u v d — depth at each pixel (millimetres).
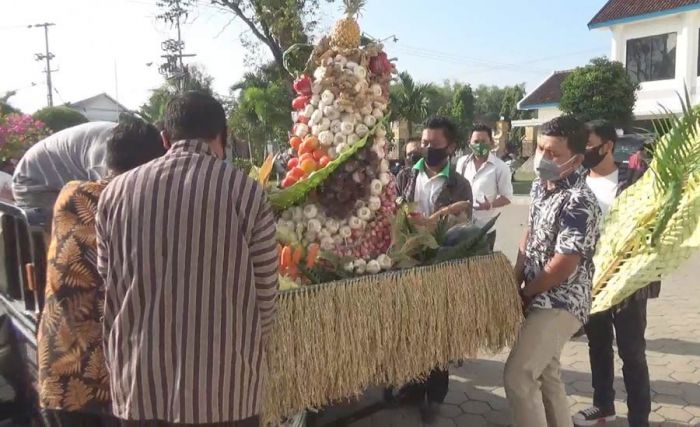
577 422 3531
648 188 3248
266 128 18938
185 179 1796
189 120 1886
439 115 4008
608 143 3559
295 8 18906
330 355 2197
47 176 2902
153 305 1781
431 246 2660
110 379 1907
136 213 1802
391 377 2422
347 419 3320
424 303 2488
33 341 2504
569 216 2613
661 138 2936
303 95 2828
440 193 3959
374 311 2332
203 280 1765
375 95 2758
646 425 3271
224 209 1782
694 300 6188
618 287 3049
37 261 2424
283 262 2354
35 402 2580
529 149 32188
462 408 3867
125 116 2412
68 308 2123
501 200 4832
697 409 3699
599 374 3520
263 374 1935
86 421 2229
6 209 2594
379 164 2746
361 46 2814
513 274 2906
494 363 4621
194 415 1749
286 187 2627
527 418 2715
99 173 2756
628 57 23234
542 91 28656
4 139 4316
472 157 5039
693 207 2955
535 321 2746
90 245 2121
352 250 2631
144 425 1836
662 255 2996
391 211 2826
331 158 2668
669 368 4352
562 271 2590
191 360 1758
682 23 21406
